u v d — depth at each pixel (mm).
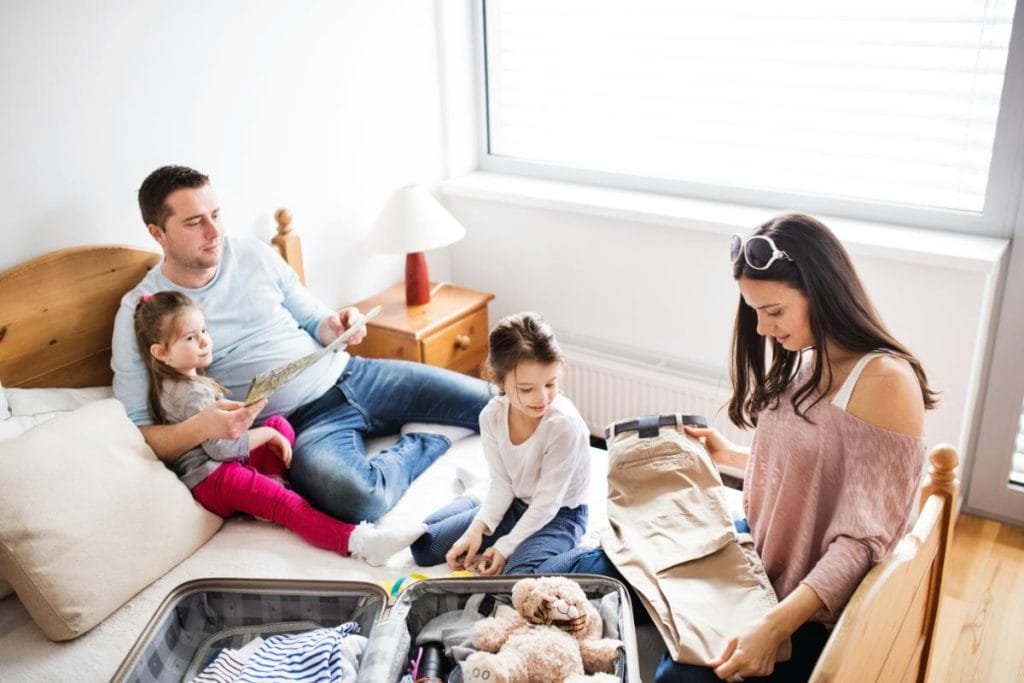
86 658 1710
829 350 1508
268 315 2346
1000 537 2469
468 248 3127
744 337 1626
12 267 2033
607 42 2795
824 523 1554
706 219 2535
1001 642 2098
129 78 2164
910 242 2285
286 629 1755
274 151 2533
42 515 1743
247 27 2385
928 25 2260
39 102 2016
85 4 2049
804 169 2568
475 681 1445
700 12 2588
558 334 3020
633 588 1671
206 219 2111
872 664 1406
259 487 2051
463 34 3014
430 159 3053
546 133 3043
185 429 2029
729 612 1569
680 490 1814
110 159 2172
